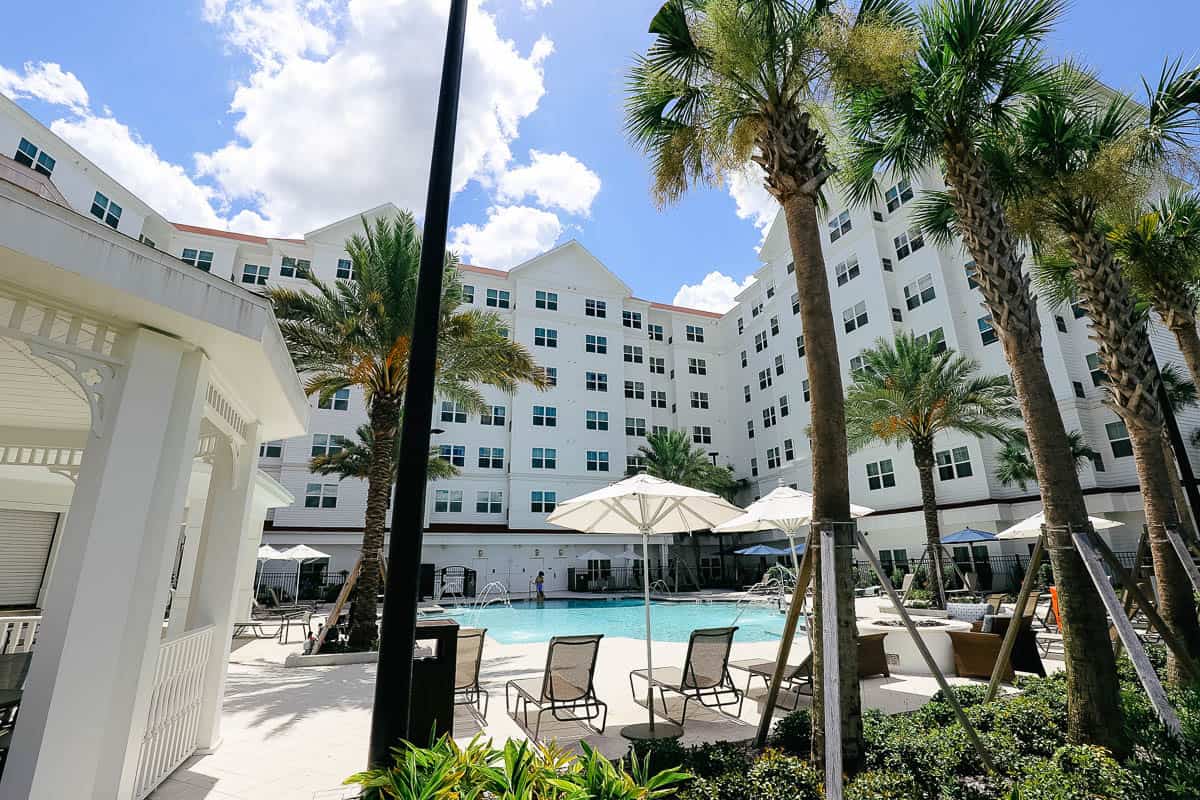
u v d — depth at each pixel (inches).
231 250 1198.9
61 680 129.5
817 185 213.5
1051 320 927.7
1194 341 365.7
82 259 124.8
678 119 271.6
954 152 255.0
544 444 1391.5
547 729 245.3
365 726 256.5
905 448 1104.2
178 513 162.4
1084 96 290.0
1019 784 143.9
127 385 148.3
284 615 594.9
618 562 1375.5
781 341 1453.0
